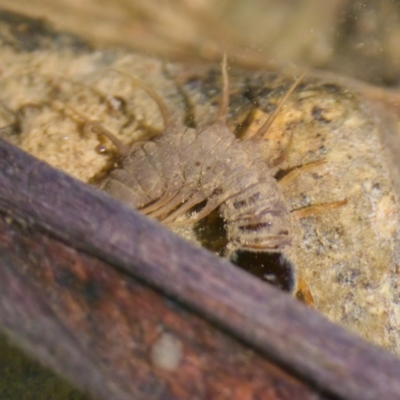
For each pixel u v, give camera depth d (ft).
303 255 0.53
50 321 0.45
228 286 0.45
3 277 0.46
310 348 0.44
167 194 0.52
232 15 0.61
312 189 0.53
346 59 0.60
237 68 0.59
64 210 0.46
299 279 0.51
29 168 0.46
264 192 0.51
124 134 0.55
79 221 0.46
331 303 0.52
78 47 0.59
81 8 0.60
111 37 0.59
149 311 0.45
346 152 0.54
